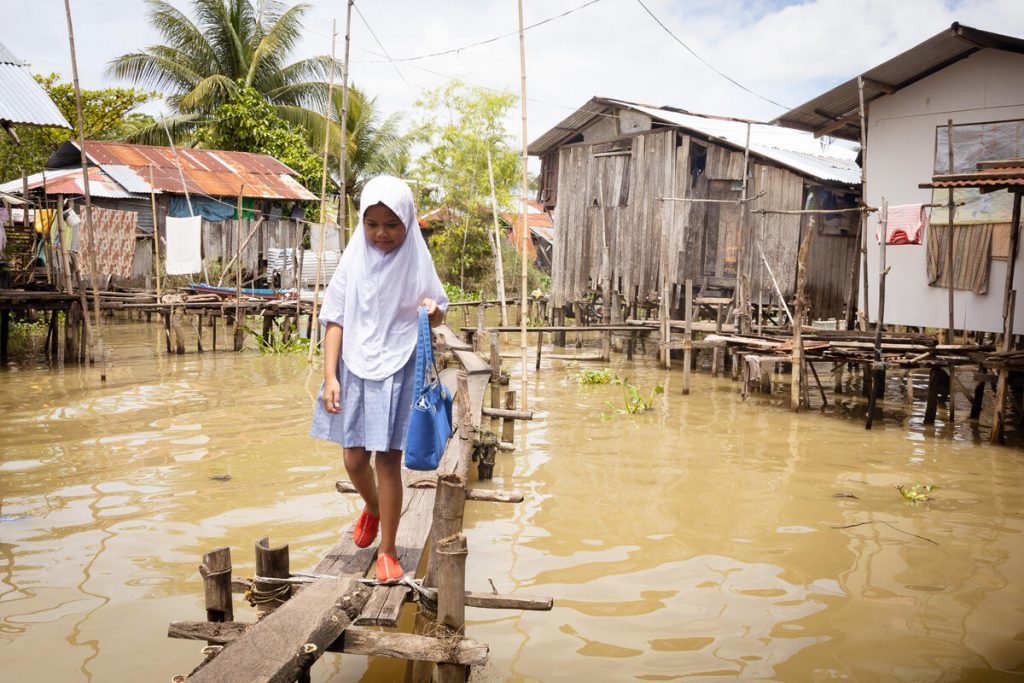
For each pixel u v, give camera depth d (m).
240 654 2.56
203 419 9.05
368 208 3.18
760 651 3.87
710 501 6.34
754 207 16.00
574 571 4.84
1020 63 13.14
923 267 14.39
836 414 10.47
